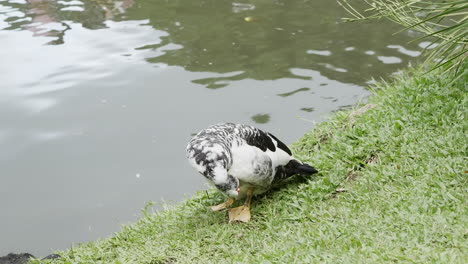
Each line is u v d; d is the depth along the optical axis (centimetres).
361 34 1007
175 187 661
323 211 488
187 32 1048
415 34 991
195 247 483
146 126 782
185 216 550
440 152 520
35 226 616
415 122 577
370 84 839
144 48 992
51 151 742
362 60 912
